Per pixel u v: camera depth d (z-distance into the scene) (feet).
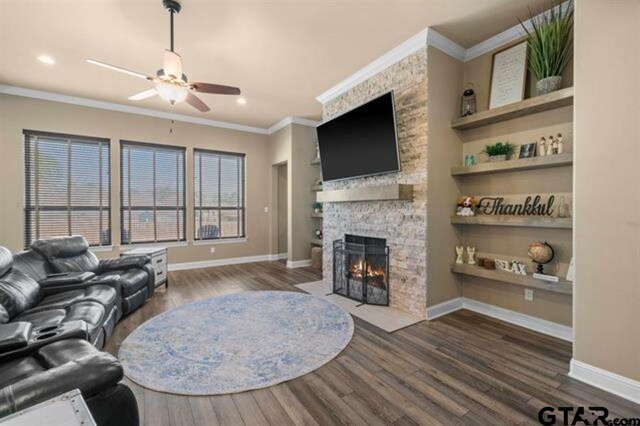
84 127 16.15
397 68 11.41
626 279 6.20
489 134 10.83
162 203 18.70
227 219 21.17
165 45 10.65
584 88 6.73
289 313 11.23
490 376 7.04
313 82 13.97
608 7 6.37
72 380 3.89
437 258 10.85
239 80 13.73
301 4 8.54
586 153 6.71
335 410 5.92
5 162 14.35
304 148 20.52
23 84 14.15
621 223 6.26
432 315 10.68
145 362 7.73
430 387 6.63
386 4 8.61
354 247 13.08
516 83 9.89
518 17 9.32
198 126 19.76
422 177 10.63
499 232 10.62
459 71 11.39
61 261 11.24
